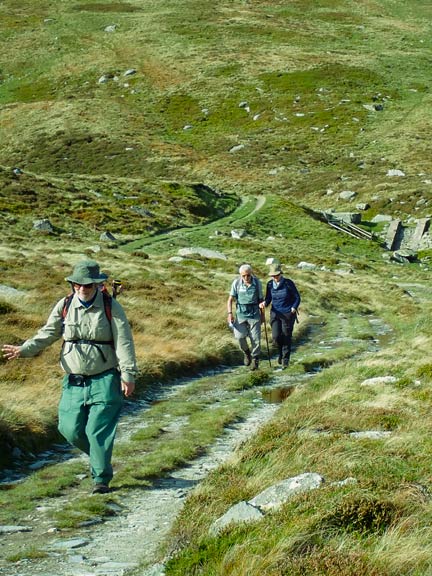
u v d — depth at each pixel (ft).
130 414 43.32
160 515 24.58
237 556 16.94
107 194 213.87
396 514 19.20
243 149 316.81
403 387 42.98
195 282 110.93
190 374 56.90
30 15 522.88
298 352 69.67
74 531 22.98
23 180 207.00
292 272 143.02
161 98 378.94
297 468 25.25
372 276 160.66
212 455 33.78
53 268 107.04
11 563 19.89
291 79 382.83
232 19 496.64
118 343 26.25
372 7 536.01
